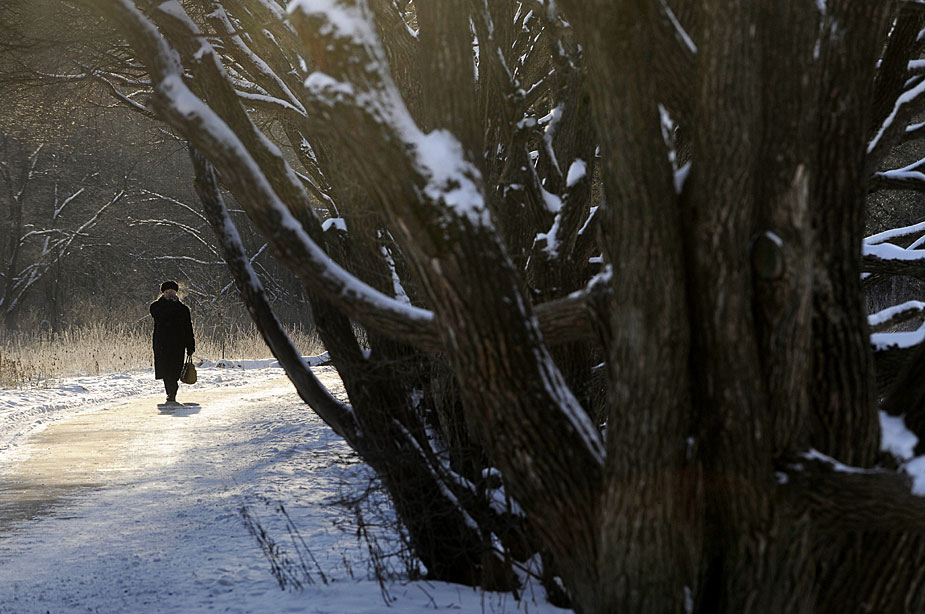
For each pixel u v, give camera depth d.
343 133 7.56
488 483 11.28
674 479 7.51
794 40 7.49
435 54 8.38
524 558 11.77
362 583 11.77
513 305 7.77
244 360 57.22
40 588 12.77
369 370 11.26
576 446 7.91
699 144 7.38
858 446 7.94
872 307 47.62
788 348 7.47
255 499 18.27
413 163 7.59
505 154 13.68
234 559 13.80
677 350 7.37
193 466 23.27
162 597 11.86
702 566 7.82
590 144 11.98
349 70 7.58
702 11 7.33
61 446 26.67
